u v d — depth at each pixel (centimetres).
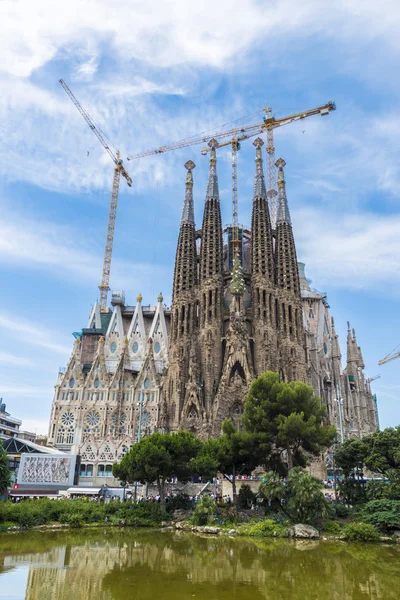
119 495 7519
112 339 15125
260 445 6075
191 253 12456
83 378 13388
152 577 2962
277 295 11731
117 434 12469
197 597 2475
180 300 11831
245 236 14025
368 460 5825
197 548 4109
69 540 4500
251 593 2589
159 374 13462
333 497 6881
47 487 7562
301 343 11419
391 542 4516
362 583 2862
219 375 10706
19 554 3666
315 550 4044
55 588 2617
